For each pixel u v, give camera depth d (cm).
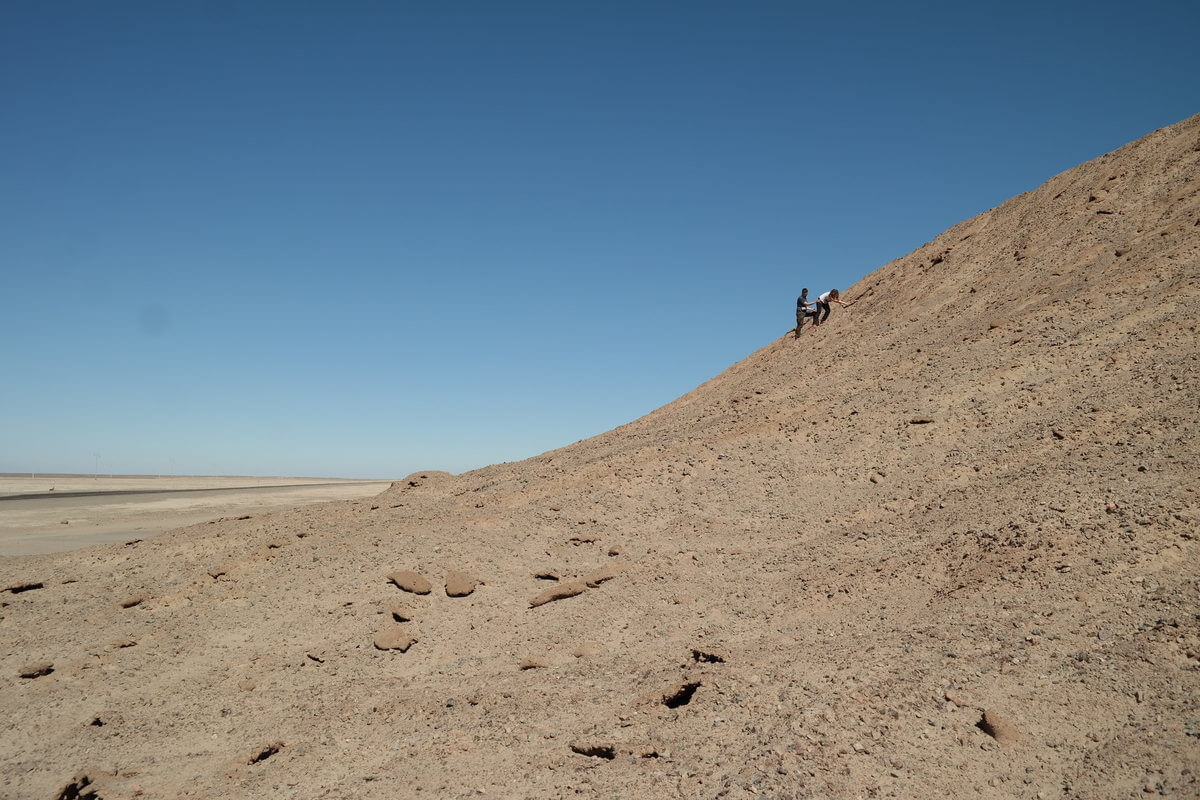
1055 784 546
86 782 785
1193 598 707
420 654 1063
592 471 1584
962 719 625
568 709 809
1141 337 1341
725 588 1084
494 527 1405
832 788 570
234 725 925
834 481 1344
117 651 1126
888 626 835
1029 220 2130
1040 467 1095
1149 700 602
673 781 616
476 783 686
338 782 749
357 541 1387
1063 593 781
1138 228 1741
